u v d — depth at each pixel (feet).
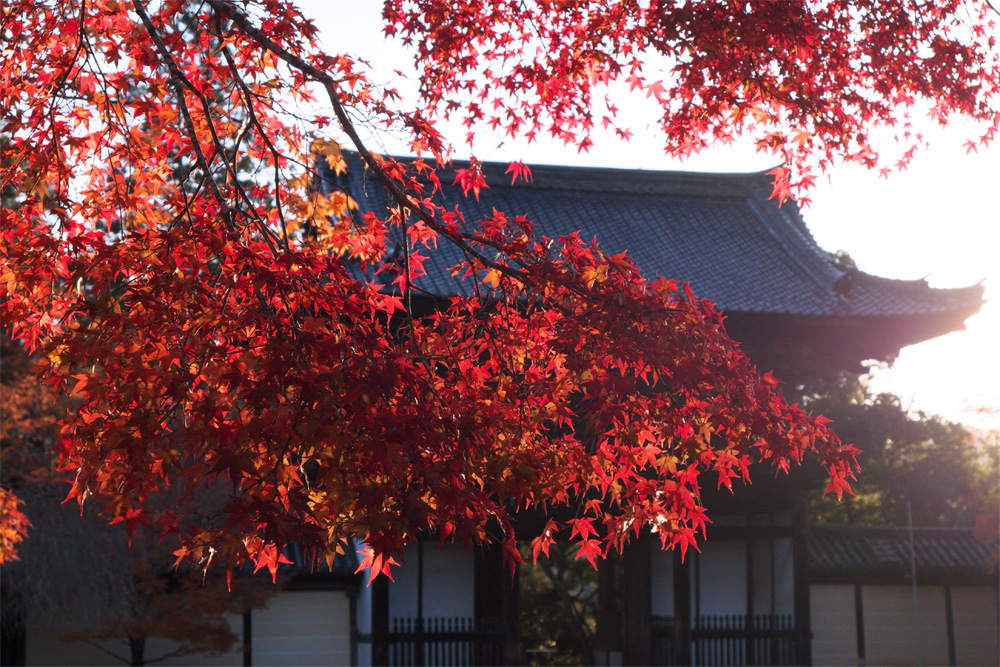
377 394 10.51
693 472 14.97
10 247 13.82
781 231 58.34
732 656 48.57
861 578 59.21
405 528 10.42
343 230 17.29
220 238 11.96
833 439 14.44
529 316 14.85
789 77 19.24
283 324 10.97
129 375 10.58
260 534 10.21
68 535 39.99
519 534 44.45
